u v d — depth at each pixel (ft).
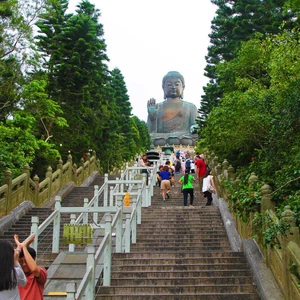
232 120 53.72
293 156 37.29
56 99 89.71
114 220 33.17
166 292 27.78
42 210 55.21
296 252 23.00
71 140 90.68
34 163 79.00
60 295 26.66
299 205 29.25
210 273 30.09
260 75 67.05
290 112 37.58
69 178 74.49
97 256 26.03
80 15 96.12
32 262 17.65
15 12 74.28
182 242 40.24
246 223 36.09
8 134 62.80
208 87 102.06
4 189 50.47
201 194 65.57
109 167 107.76
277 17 76.18
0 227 46.26
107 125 102.27
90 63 93.91
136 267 31.27
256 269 28.94
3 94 73.67
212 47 103.40
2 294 14.11
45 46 95.50
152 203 59.67
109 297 26.86
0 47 72.18
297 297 22.58
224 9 96.48
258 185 34.99
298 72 39.81
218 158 75.31
